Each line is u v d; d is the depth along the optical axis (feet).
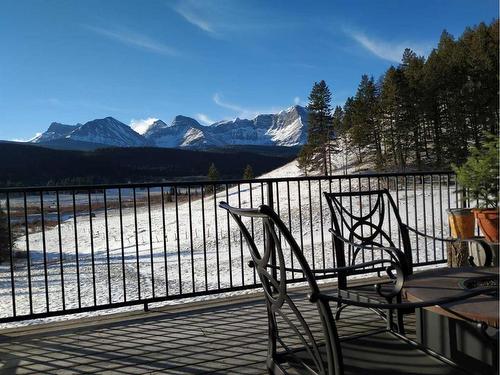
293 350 6.24
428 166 189.78
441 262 16.94
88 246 81.56
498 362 5.59
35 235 93.76
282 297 5.35
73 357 9.29
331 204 10.56
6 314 22.50
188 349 9.50
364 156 222.89
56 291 29.76
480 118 182.09
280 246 5.13
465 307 5.48
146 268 41.78
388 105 197.77
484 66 185.26
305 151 213.87
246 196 119.14
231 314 11.93
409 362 5.64
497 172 13.65
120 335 10.55
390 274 7.72
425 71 206.69
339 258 10.22
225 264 40.63
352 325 10.41
